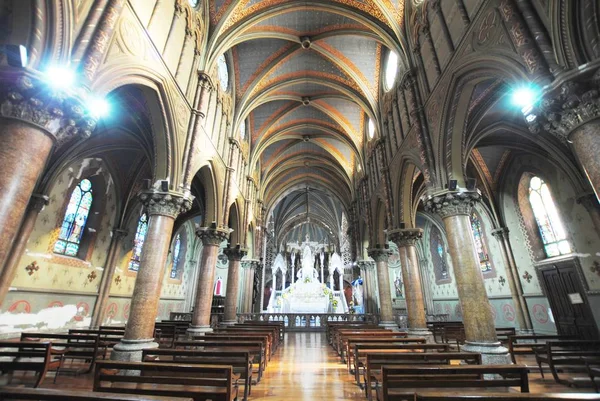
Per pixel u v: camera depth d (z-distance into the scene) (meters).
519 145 12.14
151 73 6.76
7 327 8.88
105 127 10.26
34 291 9.80
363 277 20.25
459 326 13.09
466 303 6.86
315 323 19.67
